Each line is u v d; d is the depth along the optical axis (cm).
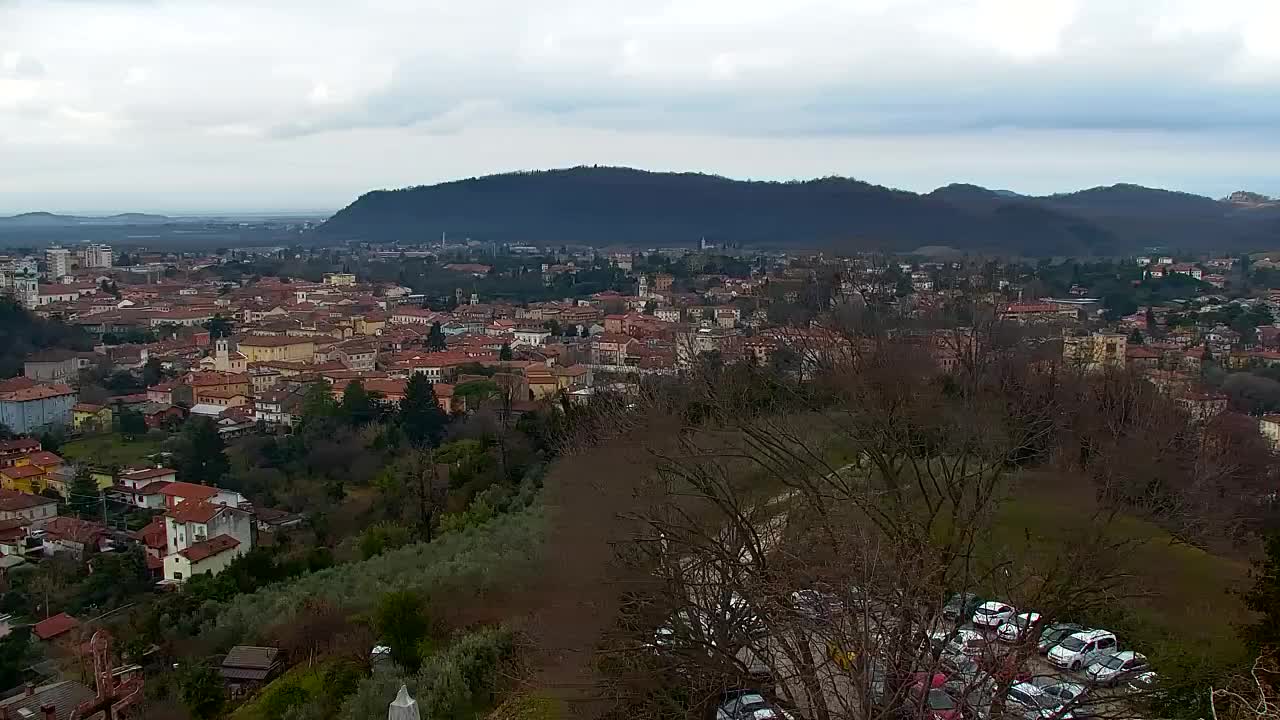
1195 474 3825
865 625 1634
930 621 1994
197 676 2747
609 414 3769
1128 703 1925
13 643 4053
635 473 2453
